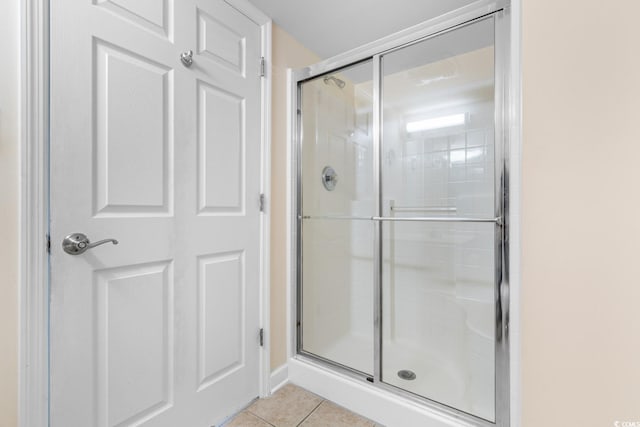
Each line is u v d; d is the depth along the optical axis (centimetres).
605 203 86
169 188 120
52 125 89
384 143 165
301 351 185
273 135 172
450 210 150
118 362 105
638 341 83
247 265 155
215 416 139
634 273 83
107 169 101
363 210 179
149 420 114
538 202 96
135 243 109
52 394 90
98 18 99
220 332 141
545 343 96
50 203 89
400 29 177
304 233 190
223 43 141
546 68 94
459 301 155
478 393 141
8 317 83
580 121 89
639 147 82
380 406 143
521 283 101
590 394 89
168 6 119
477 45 136
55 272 90
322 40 189
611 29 85
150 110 113
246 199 155
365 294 181
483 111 137
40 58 87
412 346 169
